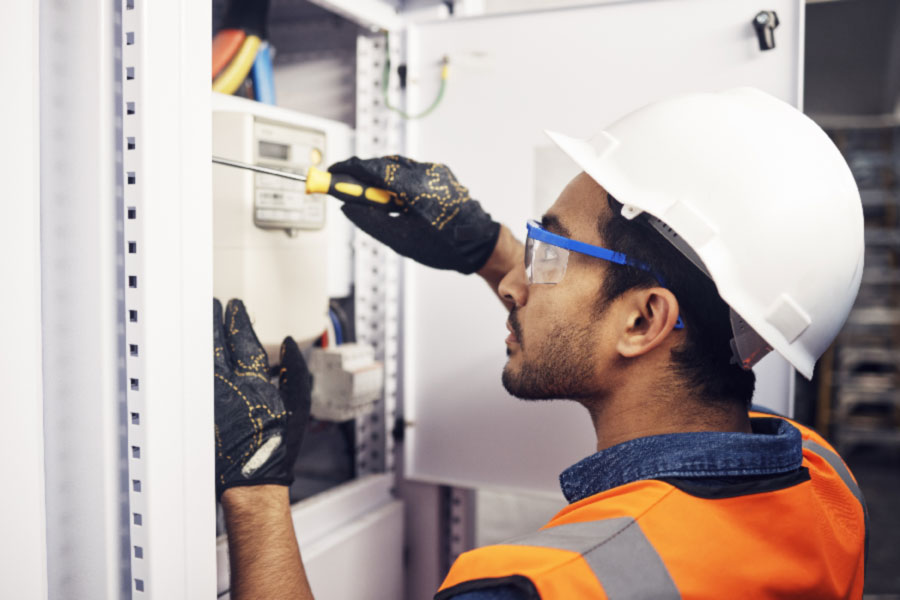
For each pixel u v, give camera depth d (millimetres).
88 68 616
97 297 625
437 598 548
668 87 1039
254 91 1151
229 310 843
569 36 1081
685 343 646
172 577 644
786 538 568
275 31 1327
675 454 597
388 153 1189
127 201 618
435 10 1167
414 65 1171
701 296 634
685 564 526
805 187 637
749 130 654
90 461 635
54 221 634
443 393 1188
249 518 726
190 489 658
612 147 708
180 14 635
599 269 684
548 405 1126
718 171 639
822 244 640
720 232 628
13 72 586
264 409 768
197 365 663
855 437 3947
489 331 1152
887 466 3848
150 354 617
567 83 1087
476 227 958
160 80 619
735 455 590
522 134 1113
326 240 1079
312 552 973
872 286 4078
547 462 1128
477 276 1155
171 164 631
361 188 901
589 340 687
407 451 1210
